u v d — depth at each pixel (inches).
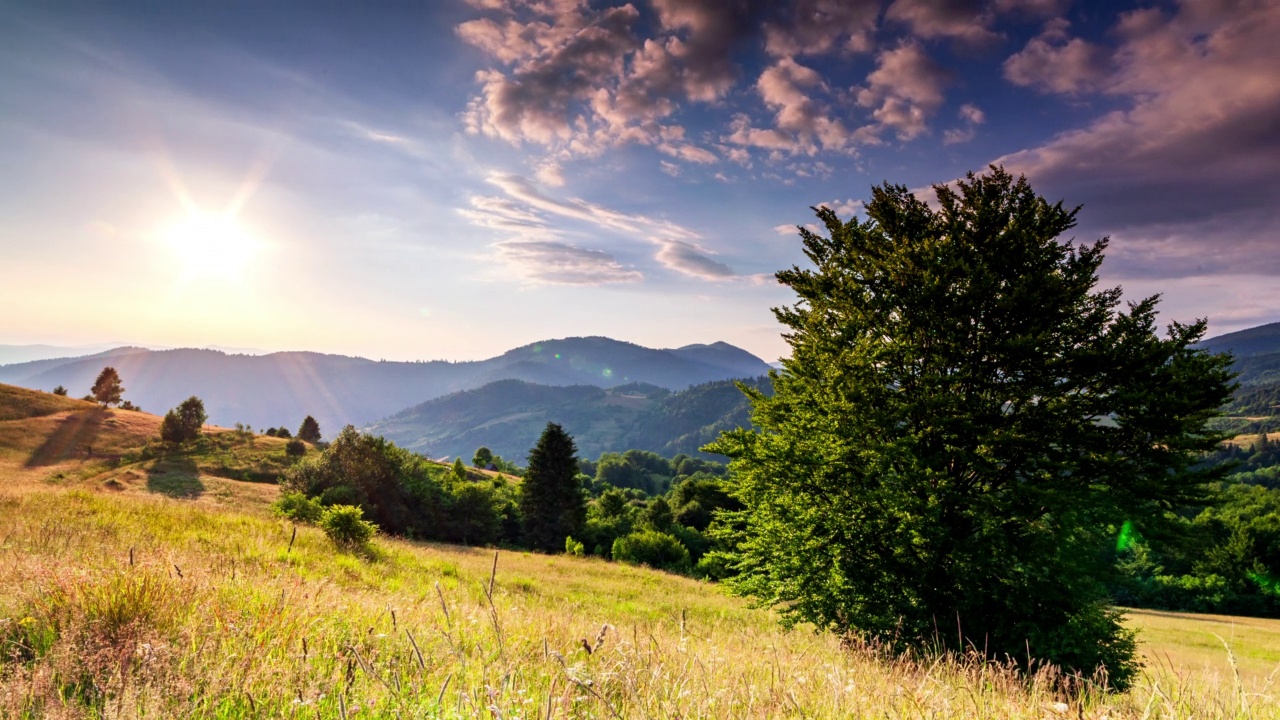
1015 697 174.7
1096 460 516.1
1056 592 478.0
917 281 589.0
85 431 3223.4
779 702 142.9
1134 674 457.1
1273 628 1596.9
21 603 174.4
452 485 2588.6
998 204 615.8
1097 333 558.3
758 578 616.1
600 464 6304.1
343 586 396.5
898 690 163.6
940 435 544.7
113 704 106.2
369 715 121.2
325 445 3560.5
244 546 490.9
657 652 181.0
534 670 168.1
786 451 580.7
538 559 1472.7
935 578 531.2
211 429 3634.4
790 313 666.2
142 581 192.4
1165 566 2209.6
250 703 117.2
